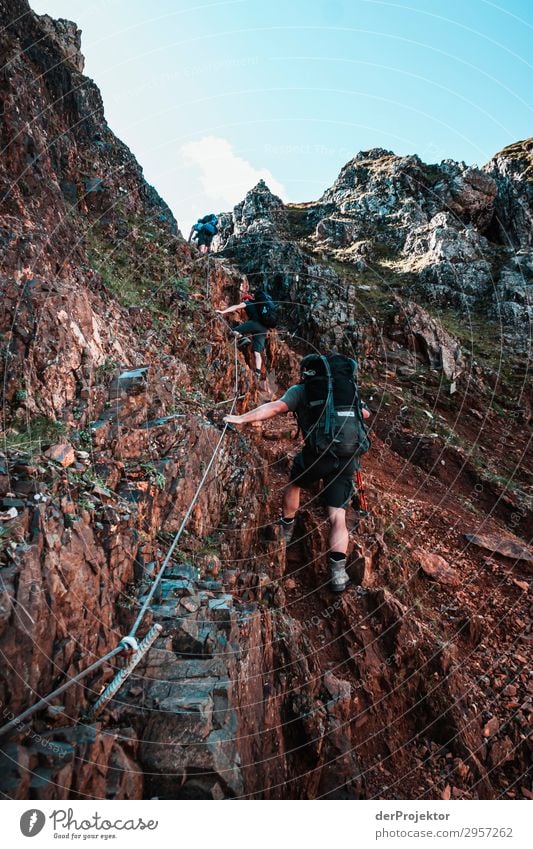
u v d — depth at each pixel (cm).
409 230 1725
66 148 707
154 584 250
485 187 1825
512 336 1404
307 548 411
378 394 993
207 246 938
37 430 260
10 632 179
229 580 318
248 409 606
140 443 318
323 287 1225
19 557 192
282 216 1834
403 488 696
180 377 471
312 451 365
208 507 356
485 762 369
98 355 352
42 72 736
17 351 276
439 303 1477
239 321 808
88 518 241
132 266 634
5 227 354
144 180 1020
